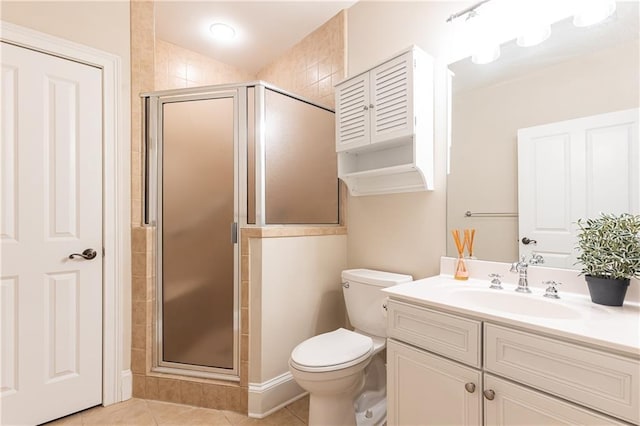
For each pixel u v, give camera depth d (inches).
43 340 65.1
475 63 62.4
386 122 68.2
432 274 69.5
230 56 117.3
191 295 75.6
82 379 69.4
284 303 74.2
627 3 45.9
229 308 73.7
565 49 51.4
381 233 80.6
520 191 56.0
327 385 55.7
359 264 86.1
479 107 61.7
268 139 76.1
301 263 78.2
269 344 71.0
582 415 33.0
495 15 59.1
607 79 47.3
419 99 64.6
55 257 66.5
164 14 92.4
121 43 76.4
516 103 56.7
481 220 61.1
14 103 62.6
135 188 77.3
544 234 52.9
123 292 75.1
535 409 36.5
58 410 66.3
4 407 61.1
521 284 52.7
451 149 66.1
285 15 93.4
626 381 30.6
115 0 75.8
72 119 69.1
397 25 77.2
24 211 63.4
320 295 82.6
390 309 53.4
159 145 78.1
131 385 75.2
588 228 46.1
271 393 70.4
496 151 59.2
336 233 87.0
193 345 75.2
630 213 44.7
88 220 70.8
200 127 77.0
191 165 76.9
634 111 44.9
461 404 43.2
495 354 40.3
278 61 117.3
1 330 61.2
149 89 80.5
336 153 89.5
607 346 31.6
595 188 47.9
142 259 75.6
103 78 73.3
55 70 67.1
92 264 71.2
